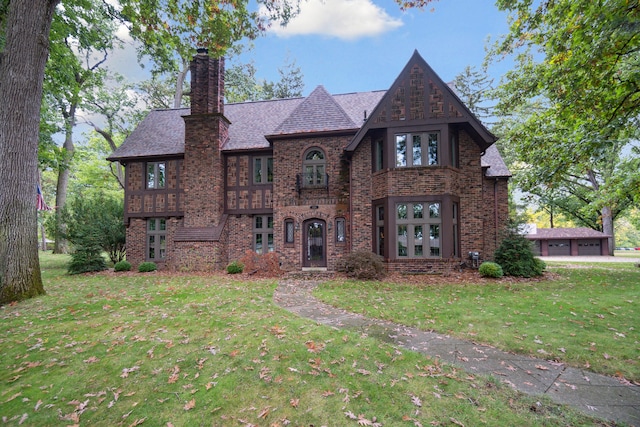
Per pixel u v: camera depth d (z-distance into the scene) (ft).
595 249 100.32
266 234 51.90
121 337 18.22
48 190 137.28
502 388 12.49
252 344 16.58
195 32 36.47
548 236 101.40
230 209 52.08
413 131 40.88
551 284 32.68
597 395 12.08
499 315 21.89
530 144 34.53
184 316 21.79
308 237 46.55
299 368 14.11
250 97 99.09
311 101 49.83
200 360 15.12
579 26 23.67
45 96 51.78
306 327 19.26
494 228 45.98
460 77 97.30
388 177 40.98
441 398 11.76
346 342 16.94
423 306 24.52
